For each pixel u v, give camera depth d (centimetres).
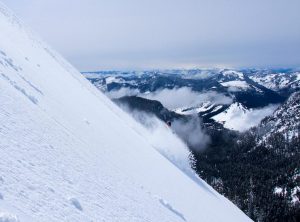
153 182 1822
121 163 1588
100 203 862
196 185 3481
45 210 605
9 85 1261
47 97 1647
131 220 934
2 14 4078
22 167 704
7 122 898
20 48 2625
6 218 471
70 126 1445
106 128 2202
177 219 1454
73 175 902
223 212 2880
